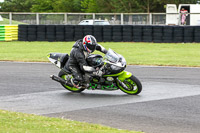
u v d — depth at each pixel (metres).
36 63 24.11
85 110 12.52
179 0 90.69
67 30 38.59
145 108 12.72
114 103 13.48
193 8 54.03
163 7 95.56
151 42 37.66
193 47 34.09
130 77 14.35
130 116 11.72
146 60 25.77
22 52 30.66
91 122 11.06
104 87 14.59
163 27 37.06
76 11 114.81
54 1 115.81
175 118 11.48
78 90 15.54
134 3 93.88
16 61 25.09
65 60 15.40
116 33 38.06
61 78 15.24
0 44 36.72
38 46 35.06
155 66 22.94
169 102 13.57
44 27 38.78
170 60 25.80
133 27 37.78
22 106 13.12
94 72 13.99
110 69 14.00
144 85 16.84
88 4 105.88
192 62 24.80
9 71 20.78
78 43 14.42
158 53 30.27
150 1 93.44
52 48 33.50
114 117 11.61
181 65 23.33
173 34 37.00
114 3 98.81
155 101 13.73
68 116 11.76
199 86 16.62
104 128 10.01
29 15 43.81
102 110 12.50
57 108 12.84
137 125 10.74
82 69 14.31
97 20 44.53
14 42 38.59
